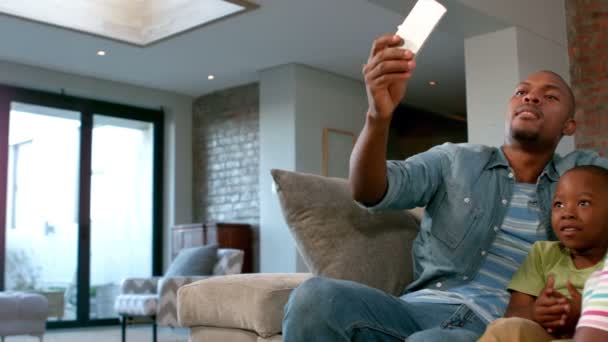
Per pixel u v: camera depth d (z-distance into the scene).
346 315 1.27
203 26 5.59
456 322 1.44
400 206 1.61
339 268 1.78
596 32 4.44
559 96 1.63
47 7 5.43
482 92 4.23
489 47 4.22
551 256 1.42
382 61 1.33
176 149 8.03
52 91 7.29
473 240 1.60
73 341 5.95
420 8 1.32
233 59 6.75
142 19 6.05
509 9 4.05
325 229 1.80
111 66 6.96
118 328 7.34
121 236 7.74
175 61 6.81
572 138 4.41
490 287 1.55
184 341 5.99
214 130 7.98
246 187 7.48
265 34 6.01
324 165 7.07
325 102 7.17
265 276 1.89
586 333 0.83
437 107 8.73
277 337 1.73
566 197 1.31
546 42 4.34
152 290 5.66
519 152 1.65
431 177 1.64
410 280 1.88
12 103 7.03
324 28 5.86
